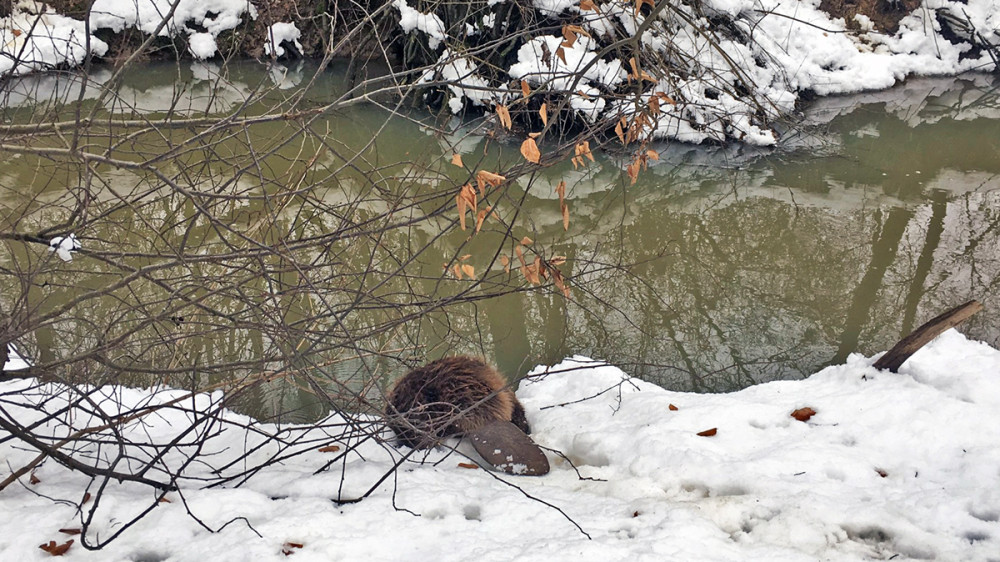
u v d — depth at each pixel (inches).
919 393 178.7
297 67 589.3
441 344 258.8
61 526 136.3
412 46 500.7
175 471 167.8
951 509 138.6
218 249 267.7
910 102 560.1
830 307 293.3
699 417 182.5
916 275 314.0
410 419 182.9
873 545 135.1
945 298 294.4
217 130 142.7
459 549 133.6
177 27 580.1
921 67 597.6
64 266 234.4
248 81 560.7
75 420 185.0
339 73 576.4
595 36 449.7
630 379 217.8
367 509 143.9
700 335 276.5
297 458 176.9
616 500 152.6
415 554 133.5
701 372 253.9
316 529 136.9
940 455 159.2
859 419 175.2
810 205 389.4
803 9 603.8
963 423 165.8
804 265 328.8
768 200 397.4
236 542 132.0
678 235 358.9
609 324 285.3
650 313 292.7
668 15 453.1
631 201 398.0
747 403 188.2
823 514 140.4
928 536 134.2
